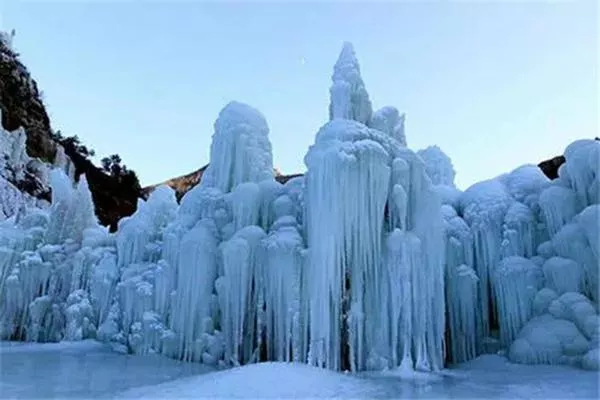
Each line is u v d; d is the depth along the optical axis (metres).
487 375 8.86
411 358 9.48
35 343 13.66
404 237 9.65
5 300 14.57
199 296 11.06
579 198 10.78
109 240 15.30
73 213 16.12
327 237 9.30
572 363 9.13
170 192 14.94
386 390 7.47
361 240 9.43
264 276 10.38
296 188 11.45
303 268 9.88
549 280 10.27
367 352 9.45
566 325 9.55
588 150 10.68
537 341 9.55
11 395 7.02
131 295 12.57
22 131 29.94
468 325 11.03
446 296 11.20
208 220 11.75
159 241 13.95
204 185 12.85
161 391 7.31
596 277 9.84
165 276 11.98
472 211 11.80
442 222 10.27
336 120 10.27
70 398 6.82
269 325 10.17
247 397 6.87
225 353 10.52
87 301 13.93
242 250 10.41
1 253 14.71
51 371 9.17
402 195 9.78
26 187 29.16
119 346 12.19
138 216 14.30
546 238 11.07
